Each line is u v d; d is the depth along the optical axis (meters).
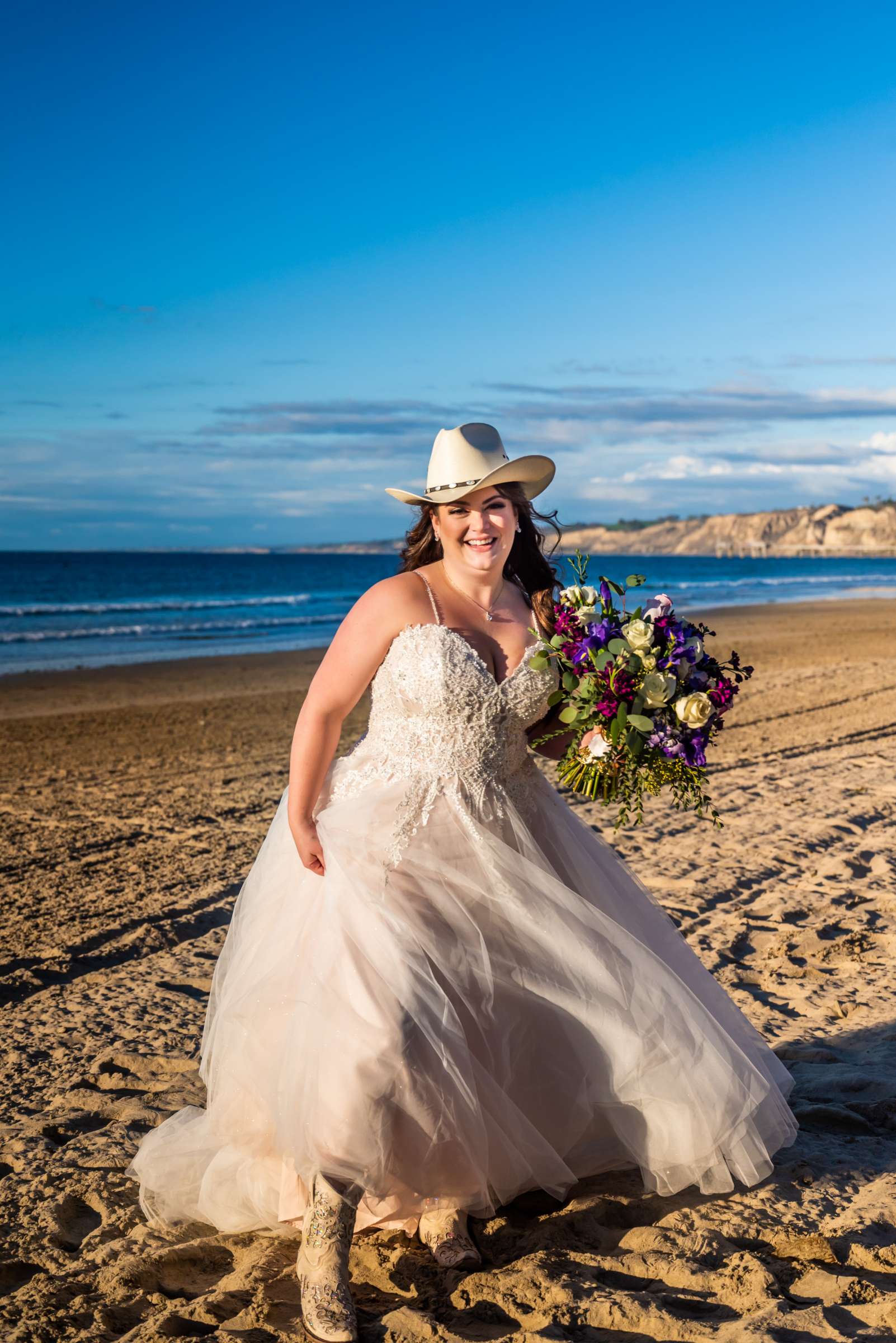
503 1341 2.27
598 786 2.98
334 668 2.91
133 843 7.87
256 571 100.31
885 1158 3.11
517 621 3.06
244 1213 2.92
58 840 7.99
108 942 5.62
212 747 12.74
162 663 23.91
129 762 11.78
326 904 2.75
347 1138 2.48
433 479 3.01
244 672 22.00
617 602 3.10
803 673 18.38
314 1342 2.35
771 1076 3.27
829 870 6.25
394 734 2.91
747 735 11.98
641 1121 2.91
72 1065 4.04
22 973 5.10
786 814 7.79
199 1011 4.56
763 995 4.46
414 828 2.82
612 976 2.89
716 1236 2.67
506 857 2.86
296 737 2.90
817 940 5.04
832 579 87.25
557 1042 2.89
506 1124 2.73
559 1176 2.81
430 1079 2.55
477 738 2.87
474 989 2.72
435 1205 2.70
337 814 2.88
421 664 2.84
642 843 7.06
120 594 60.28
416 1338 2.32
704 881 6.10
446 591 3.01
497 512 2.96
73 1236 2.92
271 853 3.08
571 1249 2.69
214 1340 2.34
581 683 2.91
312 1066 2.55
